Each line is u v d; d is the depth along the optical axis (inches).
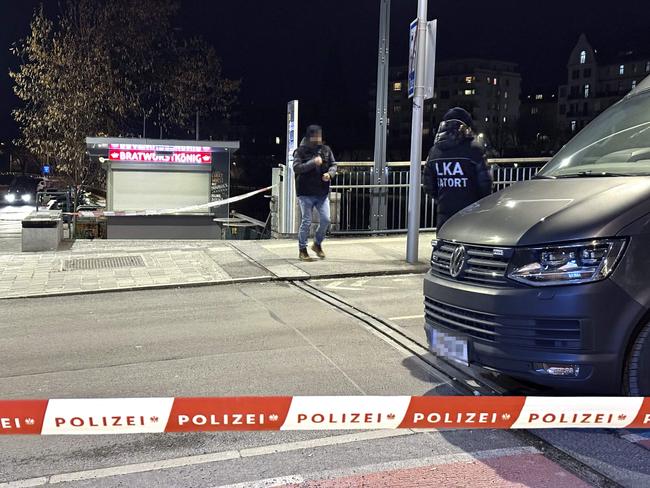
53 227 427.2
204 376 193.5
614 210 145.4
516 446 145.2
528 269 144.9
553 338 140.9
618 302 138.9
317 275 339.3
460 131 251.0
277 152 3750.0
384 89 499.8
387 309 271.4
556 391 164.2
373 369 197.8
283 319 259.6
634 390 143.1
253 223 645.9
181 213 658.8
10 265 374.9
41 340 234.4
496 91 4355.3
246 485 129.6
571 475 131.2
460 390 178.7
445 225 178.7
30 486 130.2
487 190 251.0
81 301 297.7
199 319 261.7
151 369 200.7
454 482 129.3
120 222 652.1
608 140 191.6
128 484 130.8
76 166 967.6
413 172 361.1
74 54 933.8
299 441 150.2
